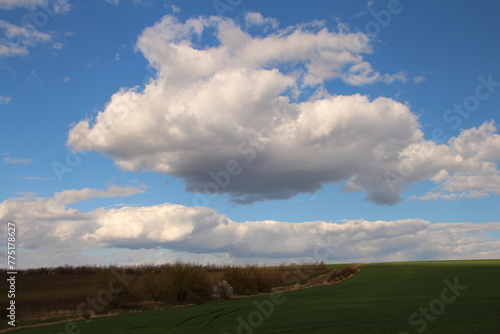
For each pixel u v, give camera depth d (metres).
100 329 27.70
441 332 20.05
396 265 109.50
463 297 36.38
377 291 50.44
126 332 25.86
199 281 49.50
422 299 37.53
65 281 66.75
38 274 75.12
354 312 30.36
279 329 24.08
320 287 62.78
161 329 26.50
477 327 20.94
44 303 45.00
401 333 20.50
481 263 101.75
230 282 55.59
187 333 24.20
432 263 111.31
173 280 48.44
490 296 36.19
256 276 57.38
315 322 26.19
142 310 41.16
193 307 41.84
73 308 41.59
